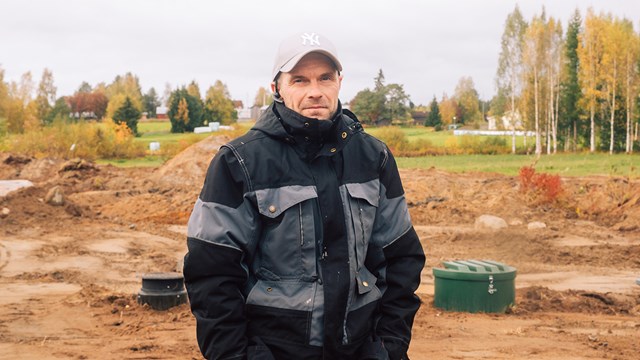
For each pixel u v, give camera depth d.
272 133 3.00
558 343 8.52
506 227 21.22
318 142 3.02
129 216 24.91
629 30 78.25
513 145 68.31
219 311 2.87
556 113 73.19
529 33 74.75
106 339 8.68
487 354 7.94
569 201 26.78
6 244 17.97
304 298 2.90
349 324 2.95
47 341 8.58
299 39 3.06
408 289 3.12
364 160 3.10
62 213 22.28
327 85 3.06
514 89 77.12
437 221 24.61
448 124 164.62
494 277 10.40
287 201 2.92
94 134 59.69
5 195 22.22
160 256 17.27
